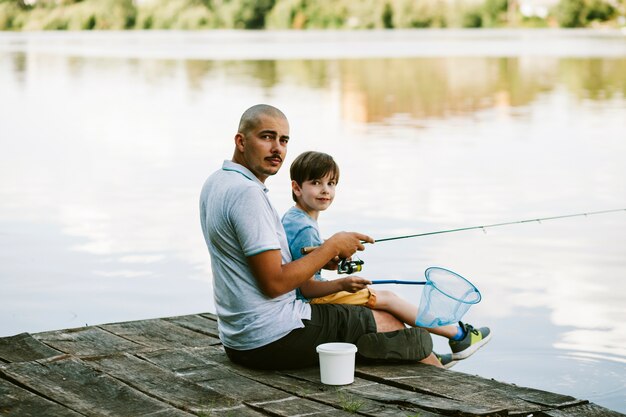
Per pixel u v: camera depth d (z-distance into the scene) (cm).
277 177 992
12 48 3462
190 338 441
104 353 414
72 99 1831
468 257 700
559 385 459
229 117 1534
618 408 429
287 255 385
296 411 335
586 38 4197
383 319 400
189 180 1018
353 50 3281
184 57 2939
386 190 944
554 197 916
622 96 1855
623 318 565
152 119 1532
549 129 1403
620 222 816
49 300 609
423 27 5241
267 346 378
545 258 701
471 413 329
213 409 338
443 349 515
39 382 366
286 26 5228
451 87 2052
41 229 804
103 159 1159
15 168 1100
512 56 2947
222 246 377
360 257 696
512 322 558
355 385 368
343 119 1509
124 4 5369
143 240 764
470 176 1024
